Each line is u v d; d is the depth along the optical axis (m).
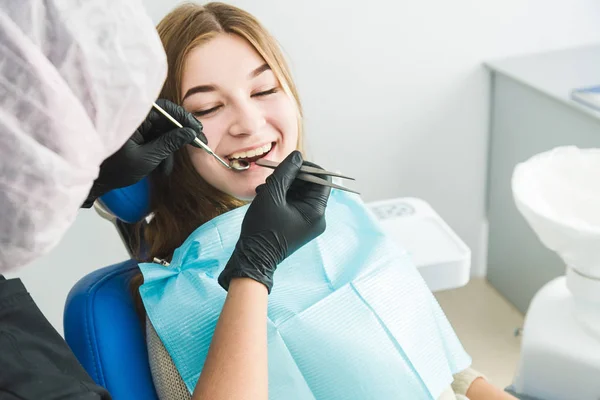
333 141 1.98
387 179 2.07
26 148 0.57
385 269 1.04
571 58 1.96
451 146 2.07
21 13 0.58
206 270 0.99
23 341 0.68
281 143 1.06
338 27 1.84
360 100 1.94
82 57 0.60
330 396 0.93
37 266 1.81
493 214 2.17
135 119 0.65
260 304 0.82
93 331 0.94
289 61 1.84
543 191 1.34
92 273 1.02
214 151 1.03
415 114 2.00
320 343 0.94
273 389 0.91
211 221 1.02
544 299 1.42
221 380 0.76
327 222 1.08
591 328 1.30
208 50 1.00
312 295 0.99
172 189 1.07
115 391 0.92
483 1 1.90
